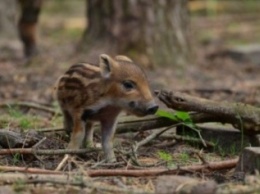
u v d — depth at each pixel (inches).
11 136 440.5
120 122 486.6
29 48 920.3
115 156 440.8
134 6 892.6
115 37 896.9
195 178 381.4
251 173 390.9
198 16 1587.1
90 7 917.8
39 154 421.4
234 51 1031.6
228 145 472.1
